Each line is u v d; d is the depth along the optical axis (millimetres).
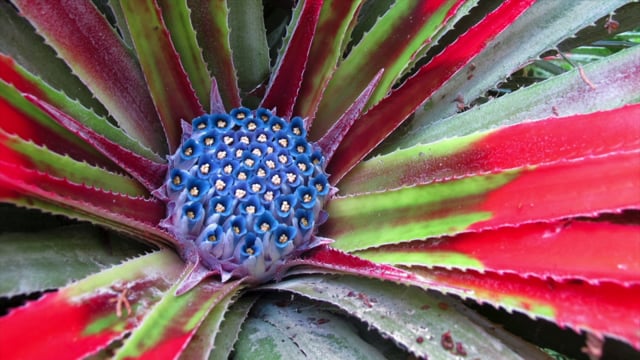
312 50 268
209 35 267
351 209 249
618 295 207
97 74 254
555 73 357
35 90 235
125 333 205
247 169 242
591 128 231
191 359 205
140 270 224
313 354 219
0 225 235
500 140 242
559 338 238
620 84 261
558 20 283
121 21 266
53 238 229
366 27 302
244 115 260
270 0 329
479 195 229
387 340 241
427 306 225
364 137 263
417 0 268
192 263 230
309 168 248
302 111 274
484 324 230
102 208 220
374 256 239
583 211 215
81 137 232
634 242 210
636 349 215
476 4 275
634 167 214
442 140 251
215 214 235
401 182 255
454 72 253
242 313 233
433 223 233
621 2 277
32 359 188
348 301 226
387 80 271
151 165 246
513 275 218
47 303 196
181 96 258
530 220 219
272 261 239
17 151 217
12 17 253
